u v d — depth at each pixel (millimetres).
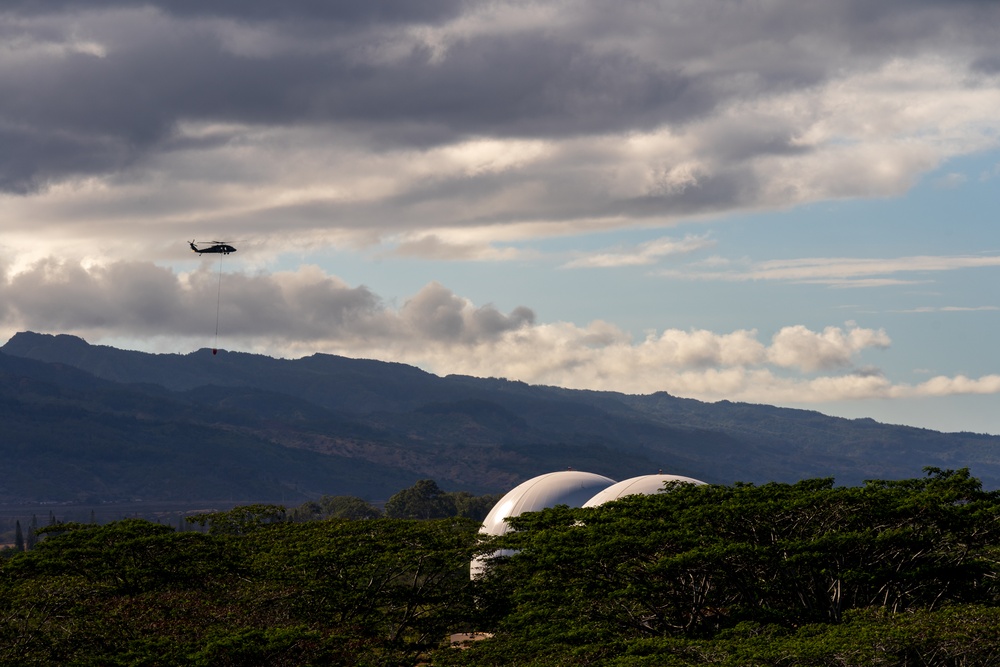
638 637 71750
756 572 76812
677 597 75438
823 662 59062
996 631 60031
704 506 80875
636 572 75625
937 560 76000
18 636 73250
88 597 81438
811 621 72062
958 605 67812
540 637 72188
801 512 77938
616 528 79625
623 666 60438
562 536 80062
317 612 81000
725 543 73812
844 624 65438
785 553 73375
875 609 68062
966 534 75500
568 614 76250
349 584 83062
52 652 72188
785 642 62094
